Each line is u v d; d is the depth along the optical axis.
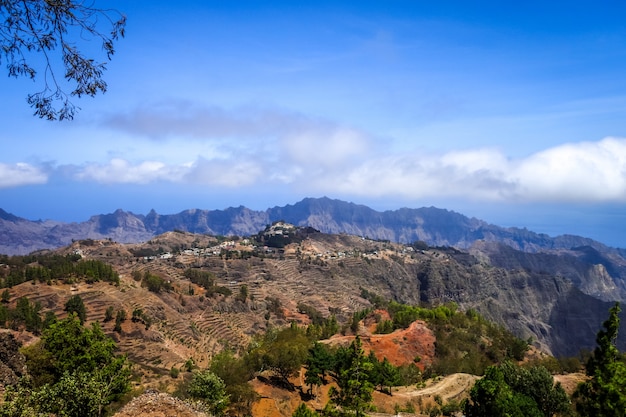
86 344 61.44
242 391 81.12
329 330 173.00
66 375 38.06
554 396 68.19
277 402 88.12
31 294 184.62
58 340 59.44
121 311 180.38
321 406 90.12
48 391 35.16
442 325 168.88
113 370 53.38
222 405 71.25
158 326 193.00
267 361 98.00
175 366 155.25
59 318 169.88
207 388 70.19
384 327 169.62
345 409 60.25
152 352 164.62
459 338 160.00
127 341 168.88
